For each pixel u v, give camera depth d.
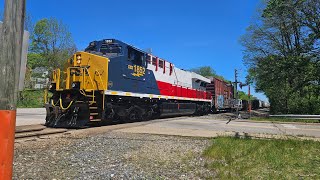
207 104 36.44
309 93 32.84
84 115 15.17
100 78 16.17
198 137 13.04
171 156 8.98
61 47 55.22
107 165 7.66
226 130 16.16
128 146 10.52
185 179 6.51
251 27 39.47
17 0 3.46
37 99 47.91
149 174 6.82
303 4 27.62
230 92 52.03
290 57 30.02
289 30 31.72
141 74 20.09
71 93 15.71
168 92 24.56
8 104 3.35
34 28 55.12
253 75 43.19
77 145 10.35
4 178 3.28
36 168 7.08
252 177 6.64
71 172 6.83
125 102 18.70
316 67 28.61
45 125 15.88
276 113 37.28
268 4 29.28
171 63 25.56
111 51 18.08
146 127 16.09
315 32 28.22
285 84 36.12
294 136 13.88
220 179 6.47
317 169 7.39
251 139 12.32
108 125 17.02
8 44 3.38
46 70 55.06
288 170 7.31
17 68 3.44
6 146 3.30
